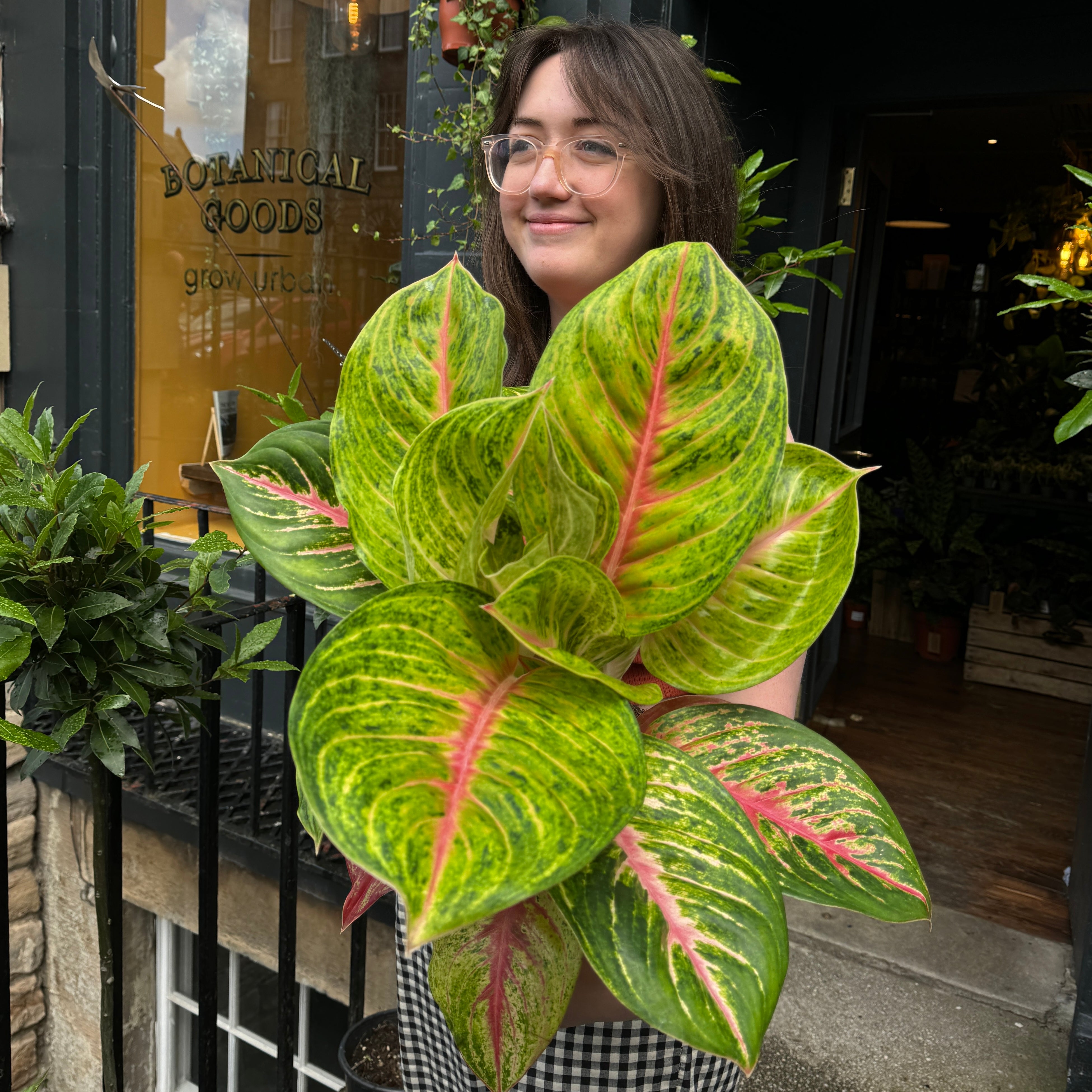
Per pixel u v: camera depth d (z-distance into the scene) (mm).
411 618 548
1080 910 2496
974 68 3051
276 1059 3227
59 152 3424
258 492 748
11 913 3141
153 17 3414
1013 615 4801
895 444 7391
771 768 707
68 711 1145
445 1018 765
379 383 679
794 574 667
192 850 2834
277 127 3373
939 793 3576
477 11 2461
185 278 3553
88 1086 3254
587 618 591
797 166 3396
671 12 2617
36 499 1076
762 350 586
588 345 596
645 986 513
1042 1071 2135
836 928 2619
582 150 991
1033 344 7000
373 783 454
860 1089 2076
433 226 2793
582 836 455
